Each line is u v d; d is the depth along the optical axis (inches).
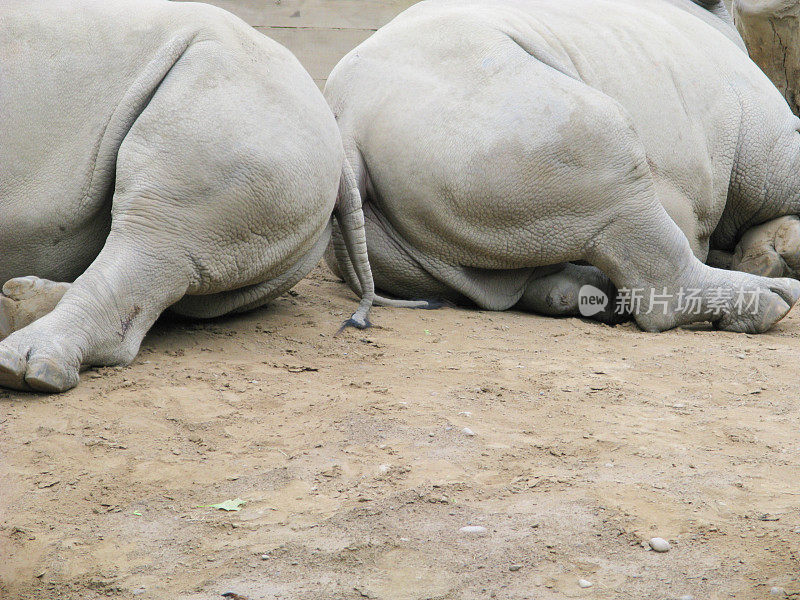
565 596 219.3
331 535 246.5
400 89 490.9
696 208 546.9
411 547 241.3
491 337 454.3
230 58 398.3
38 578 229.3
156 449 299.0
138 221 374.6
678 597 219.0
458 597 219.1
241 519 255.3
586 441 315.3
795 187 572.7
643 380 391.9
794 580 225.5
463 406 345.1
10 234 382.3
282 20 900.0
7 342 334.3
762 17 668.1
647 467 294.2
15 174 383.2
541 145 466.9
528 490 275.1
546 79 478.9
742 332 500.7
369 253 502.3
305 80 422.9
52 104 389.1
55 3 408.8
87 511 260.2
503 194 469.4
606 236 487.8
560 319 510.3
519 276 517.3
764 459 304.0
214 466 288.4
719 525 254.2
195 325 434.9
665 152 528.7
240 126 387.5
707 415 347.6
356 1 908.6
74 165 385.7
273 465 289.0
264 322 451.5
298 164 400.2
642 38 546.3
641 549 241.6
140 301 375.2
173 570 230.7
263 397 347.3
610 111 478.0
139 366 372.8
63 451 294.7
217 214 386.0
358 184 486.9
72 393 339.3
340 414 331.3
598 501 267.6
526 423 331.0
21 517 256.2
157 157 377.7
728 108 556.7
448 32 500.7
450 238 486.9
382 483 277.6
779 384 390.0
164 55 390.9
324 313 479.2
